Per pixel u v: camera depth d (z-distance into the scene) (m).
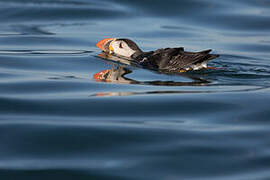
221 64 15.11
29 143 8.66
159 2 23.06
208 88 12.20
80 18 21.19
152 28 20.06
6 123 9.51
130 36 18.95
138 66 14.59
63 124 9.50
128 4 22.92
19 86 12.09
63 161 7.98
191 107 10.61
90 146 8.55
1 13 21.42
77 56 15.73
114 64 14.80
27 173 7.55
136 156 8.14
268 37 19.22
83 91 11.80
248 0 23.38
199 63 14.00
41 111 10.27
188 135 9.00
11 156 8.17
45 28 19.75
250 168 7.69
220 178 7.35
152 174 7.51
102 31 19.52
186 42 18.38
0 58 15.09
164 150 8.37
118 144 8.62
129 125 9.48
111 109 10.45
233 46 17.94
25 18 21.00
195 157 8.09
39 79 12.83
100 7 22.42
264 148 8.41
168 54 14.35
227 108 10.55
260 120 9.83
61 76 13.24
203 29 20.17
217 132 9.15
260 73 13.95
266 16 21.47
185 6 22.62
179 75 13.55
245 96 11.41
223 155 8.16
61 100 10.99
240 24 20.70
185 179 7.33
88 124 9.51
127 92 11.71
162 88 12.12
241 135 9.01
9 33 18.84
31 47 16.89
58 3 22.88
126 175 7.48
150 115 10.12
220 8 22.45
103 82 12.66
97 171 7.60
